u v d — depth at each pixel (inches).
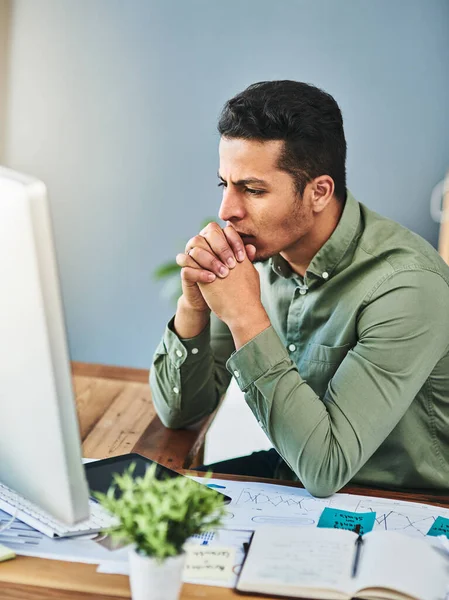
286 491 55.3
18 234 35.6
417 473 61.4
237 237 59.3
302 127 57.4
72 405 38.2
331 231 62.5
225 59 167.3
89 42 168.7
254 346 56.3
